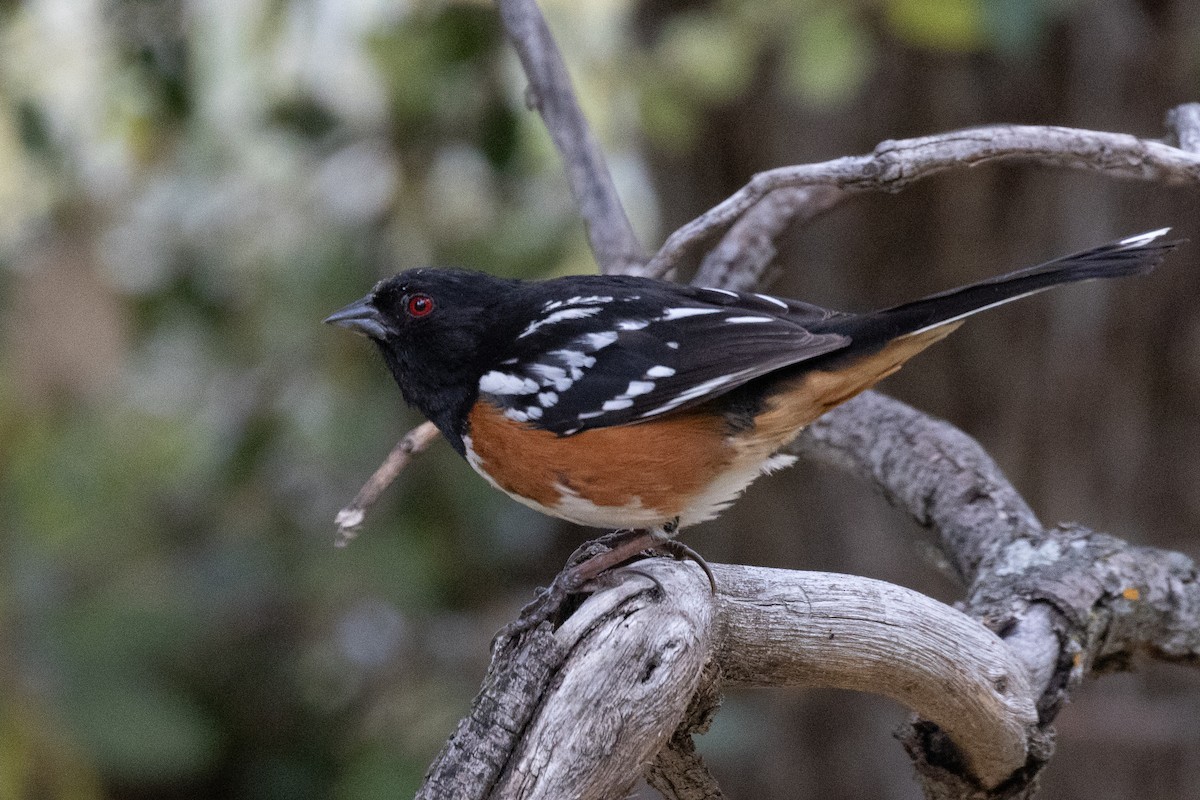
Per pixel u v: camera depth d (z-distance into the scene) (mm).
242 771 12023
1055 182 10875
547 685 5188
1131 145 6363
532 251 11336
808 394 6520
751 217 8984
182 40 11125
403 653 11773
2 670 9633
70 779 9680
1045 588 6910
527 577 13391
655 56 10422
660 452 6465
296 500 11820
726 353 6410
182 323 11680
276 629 11828
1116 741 11047
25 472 10180
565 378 6527
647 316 6641
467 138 11180
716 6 10719
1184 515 11258
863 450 8430
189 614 10500
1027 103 10969
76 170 11031
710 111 11500
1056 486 11328
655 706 5219
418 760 10766
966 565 7637
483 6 10695
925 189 11031
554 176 11938
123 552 11156
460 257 11320
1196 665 7395
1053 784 11516
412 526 11359
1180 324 11055
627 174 14508
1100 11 10797
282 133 11359
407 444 7090
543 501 6750
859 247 11258
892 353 6441
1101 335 11094
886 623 6027
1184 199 10852
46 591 10516
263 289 11484
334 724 12039
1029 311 11125
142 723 9688
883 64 10938
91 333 10453
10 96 11180
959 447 8172
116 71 11250
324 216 11602
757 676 6066
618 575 5551
